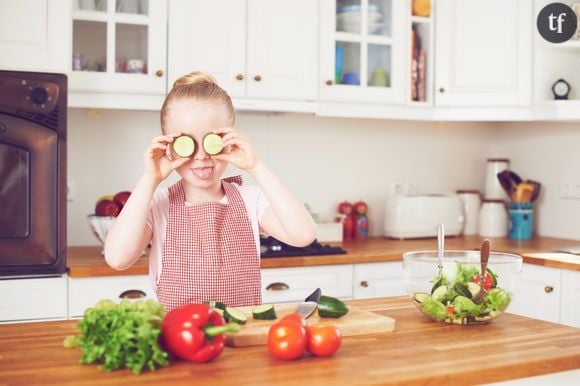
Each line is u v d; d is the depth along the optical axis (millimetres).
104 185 3332
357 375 1239
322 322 1564
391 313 1797
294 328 1326
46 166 2648
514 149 4062
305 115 3709
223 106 1612
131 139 3367
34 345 1438
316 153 3742
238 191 1800
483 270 1657
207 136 1546
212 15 3100
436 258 1812
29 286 2643
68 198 3271
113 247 1573
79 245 3295
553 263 2951
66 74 2768
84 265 2717
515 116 3465
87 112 3291
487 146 4191
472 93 3514
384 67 3500
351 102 3393
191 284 1703
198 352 1286
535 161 3920
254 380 1202
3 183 2600
